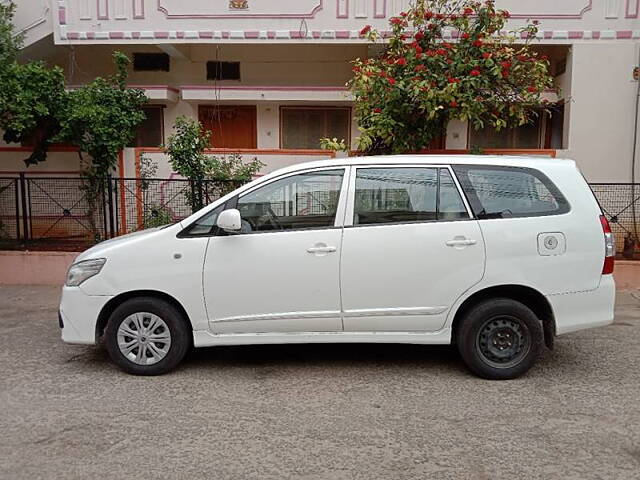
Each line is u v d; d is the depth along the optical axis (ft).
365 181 16.40
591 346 19.65
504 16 29.07
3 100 29.45
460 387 15.85
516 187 16.31
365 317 16.17
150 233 16.88
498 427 13.39
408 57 28.17
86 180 31.81
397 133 29.22
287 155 32.83
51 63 40.73
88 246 31.45
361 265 16.02
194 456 12.04
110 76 37.81
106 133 32.04
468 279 15.97
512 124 34.12
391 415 14.06
